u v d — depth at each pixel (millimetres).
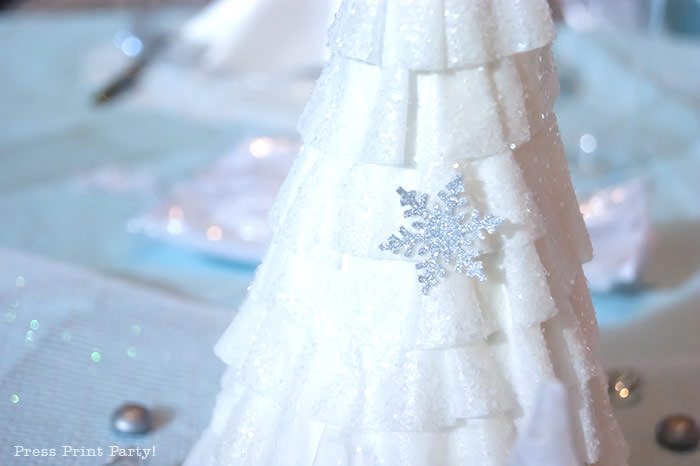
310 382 391
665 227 688
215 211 659
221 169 726
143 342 563
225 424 424
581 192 721
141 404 521
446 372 382
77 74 979
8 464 475
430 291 376
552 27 375
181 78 952
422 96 373
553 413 333
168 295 601
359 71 376
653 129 854
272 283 398
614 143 825
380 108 370
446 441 386
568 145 817
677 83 931
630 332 570
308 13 912
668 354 553
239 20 937
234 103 899
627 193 666
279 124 854
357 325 383
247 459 405
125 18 1140
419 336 375
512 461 341
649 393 526
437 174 372
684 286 612
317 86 391
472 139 369
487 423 384
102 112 895
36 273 602
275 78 930
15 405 511
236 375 419
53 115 883
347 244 376
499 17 370
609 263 593
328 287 388
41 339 556
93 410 515
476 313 376
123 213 715
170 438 501
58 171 778
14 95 922
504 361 386
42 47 1044
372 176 377
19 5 1485
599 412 413
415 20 362
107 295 590
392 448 385
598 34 1049
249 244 625
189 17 1082
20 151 807
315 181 385
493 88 373
